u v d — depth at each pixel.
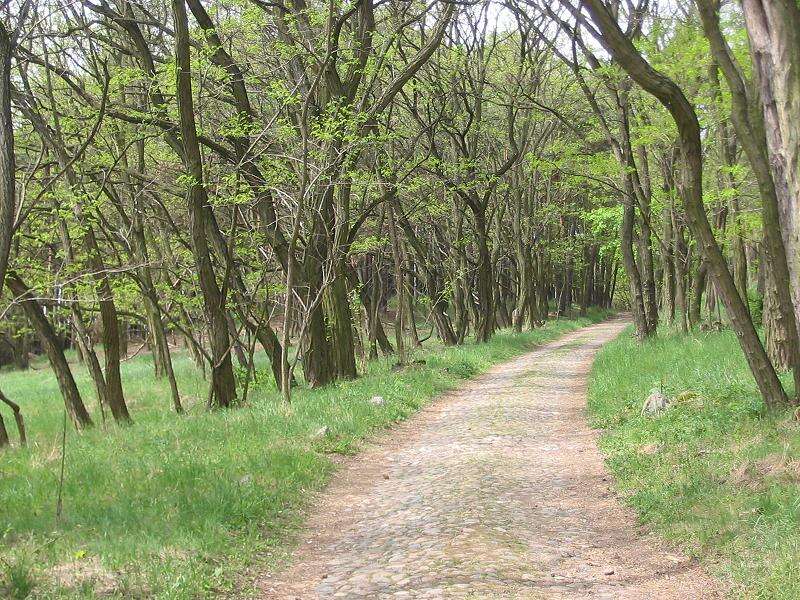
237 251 21.09
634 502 8.42
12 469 11.55
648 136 21.38
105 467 10.55
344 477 10.86
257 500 8.73
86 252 18.58
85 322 22.55
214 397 18.64
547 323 51.56
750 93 9.66
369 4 20.53
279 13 19.45
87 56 19.62
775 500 6.79
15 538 7.49
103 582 6.19
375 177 20.89
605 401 14.97
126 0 18.53
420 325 53.09
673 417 11.57
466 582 6.21
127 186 19.86
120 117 17.88
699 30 17.44
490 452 11.80
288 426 13.38
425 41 26.45
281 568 7.16
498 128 34.41
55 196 16.88
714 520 6.95
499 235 40.31
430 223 36.84
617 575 6.45
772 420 9.95
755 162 9.80
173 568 6.50
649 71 9.54
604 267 69.88
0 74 7.09
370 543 7.72
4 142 7.06
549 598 5.89
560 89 32.72
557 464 10.90
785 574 5.44
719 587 5.89
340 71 21.84
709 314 31.80
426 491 9.62
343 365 21.97
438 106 30.69
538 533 7.70
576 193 42.97
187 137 17.31
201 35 17.80
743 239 21.61
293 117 20.52
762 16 6.16
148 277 20.28
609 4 19.28
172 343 49.06
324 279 19.27
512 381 21.59
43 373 41.28
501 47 31.67
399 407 16.31
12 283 17.14
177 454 11.19
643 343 24.41
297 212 16.64
